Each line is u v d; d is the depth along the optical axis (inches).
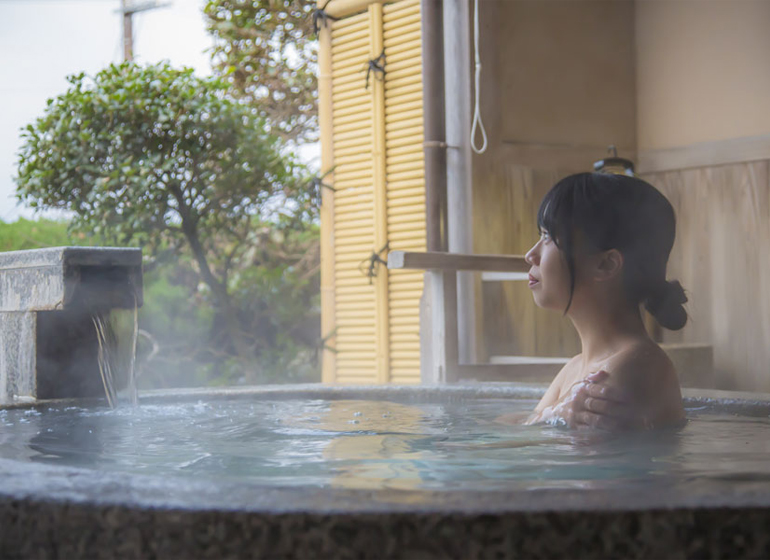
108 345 101.5
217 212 239.6
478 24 186.9
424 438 60.6
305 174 247.8
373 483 39.5
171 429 70.6
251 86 263.0
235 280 263.9
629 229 64.9
